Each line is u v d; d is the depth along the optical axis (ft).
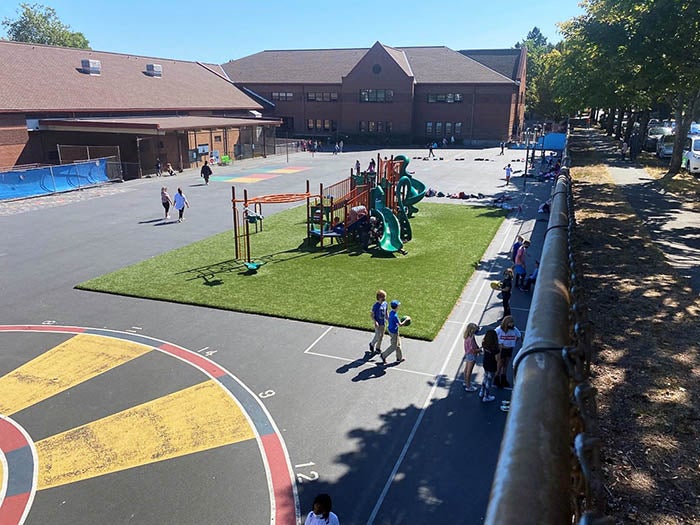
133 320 53.31
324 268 69.31
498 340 39.47
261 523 27.71
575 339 15.10
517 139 263.29
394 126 261.03
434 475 30.96
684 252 49.44
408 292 60.18
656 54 67.10
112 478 31.12
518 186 134.92
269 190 128.47
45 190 123.44
